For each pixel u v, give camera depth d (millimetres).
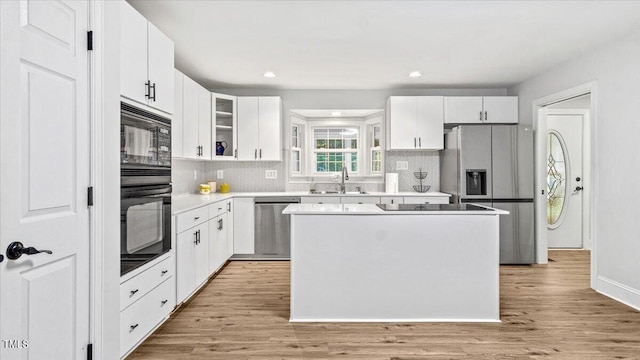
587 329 2539
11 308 1288
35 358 1402
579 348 2262
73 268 1627
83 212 1685
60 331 1542
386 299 2678
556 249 5285
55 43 1500
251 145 4758
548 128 5301
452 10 2639
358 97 5078
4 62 1252
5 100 1257
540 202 4410
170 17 2725
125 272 1994
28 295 1366
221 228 3955
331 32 3037
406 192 5016
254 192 5020
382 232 2668
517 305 3006
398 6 2572
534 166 4438
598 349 2250
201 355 2170
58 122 1521
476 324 2615
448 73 4277
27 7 1347
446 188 4859
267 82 4664
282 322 2658
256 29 2963
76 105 1637
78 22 1648
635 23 2852
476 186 4406
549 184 5316
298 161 5465
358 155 5520
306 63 3869
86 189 1703
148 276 2273
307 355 2172
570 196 5301
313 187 5164
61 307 1547
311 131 5523
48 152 1463
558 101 4035
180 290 2775
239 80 4559
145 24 2246
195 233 3115
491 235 2658
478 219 2656
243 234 4539
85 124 1697
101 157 1761
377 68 4062
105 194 1797
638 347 2279
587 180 5297
